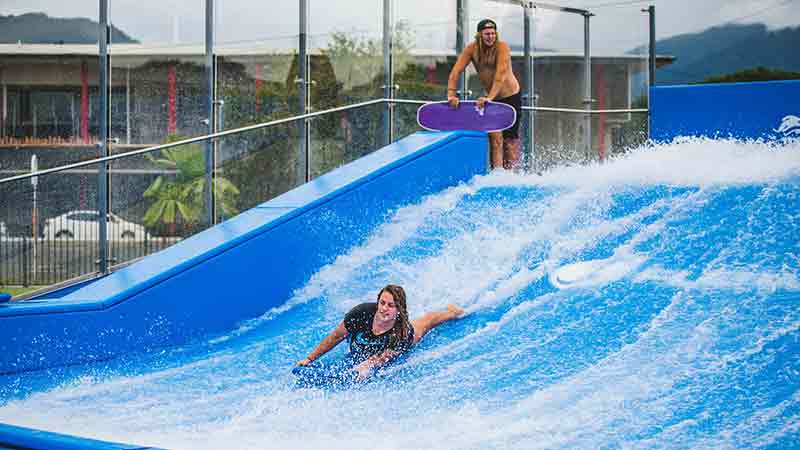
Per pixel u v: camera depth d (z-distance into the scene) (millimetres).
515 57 12102
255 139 10367
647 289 6695
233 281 7711
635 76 13148
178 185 9836
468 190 8969
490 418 5410
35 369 6797
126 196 9438
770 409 5070
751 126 11211
